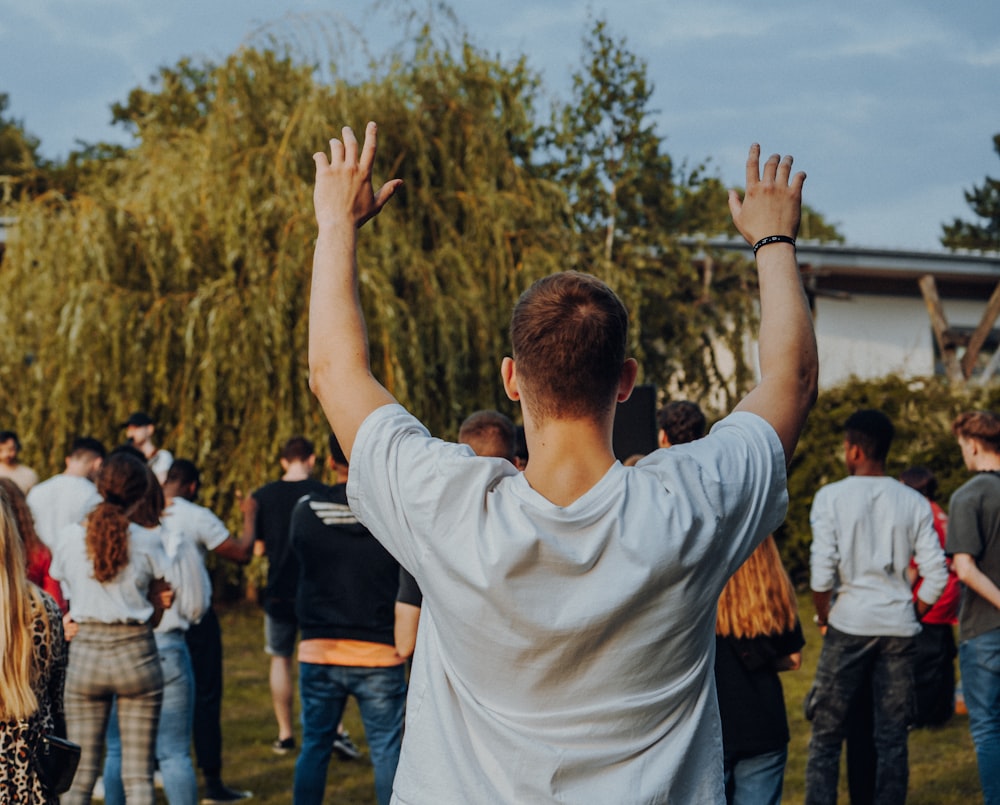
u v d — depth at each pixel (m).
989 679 4.76
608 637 1.44
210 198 11.48
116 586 4.51
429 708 1.55
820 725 4.79
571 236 13.45
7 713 2.88
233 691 8.82
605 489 1.49
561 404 1.53
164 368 11.24
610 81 16.27
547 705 1.46
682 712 1.50
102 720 4.55
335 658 4.78
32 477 8.16
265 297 10.97
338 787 6.32
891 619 4.71
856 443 4.88
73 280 11.36
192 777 4.91
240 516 11.34
